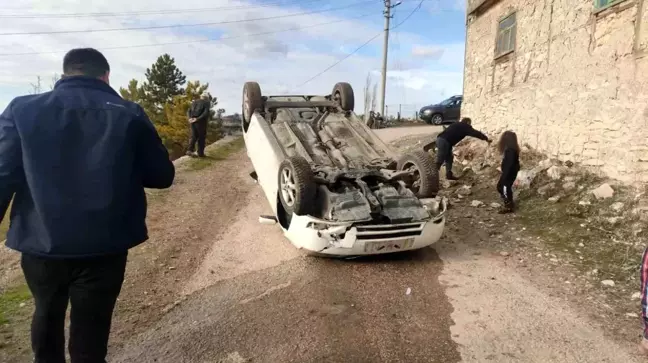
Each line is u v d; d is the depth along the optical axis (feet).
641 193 23.56
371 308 15.64
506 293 16.93
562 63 31.40
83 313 8.54
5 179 7.71
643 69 23.94
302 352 12.84
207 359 12.44
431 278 18.37
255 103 28.94
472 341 13.57
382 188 21.24
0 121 8.05
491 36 43.55
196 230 24.41
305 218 19.45
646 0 23.73
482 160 38.65
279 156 23.50
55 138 7.97
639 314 15.26
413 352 12.93
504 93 40.55
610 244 20.81
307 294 16.66
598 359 12.71
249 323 14.48
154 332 13.84
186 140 106.73
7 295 15.96
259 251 21.35
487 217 26.58
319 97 31.99
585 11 28.84
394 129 82.58
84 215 8.02
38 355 8.94
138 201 8.91
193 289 17.07
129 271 18.48
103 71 9.02
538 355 12.90
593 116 27.99
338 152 25.36
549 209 25.98
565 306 15.87
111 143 8.25
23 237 8.10
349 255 19.62
